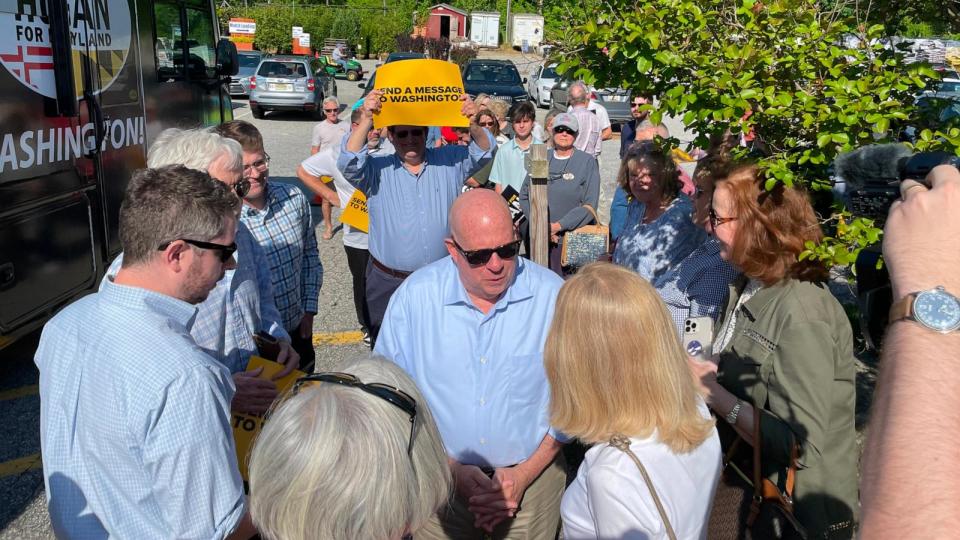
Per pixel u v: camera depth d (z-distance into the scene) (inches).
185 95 266.5
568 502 73.4
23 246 170.7
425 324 98.9
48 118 178.2
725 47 87.7
